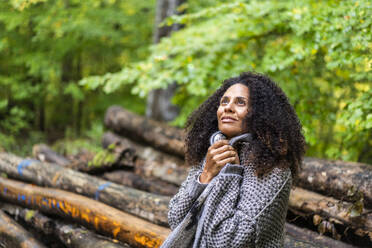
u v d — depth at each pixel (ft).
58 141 24.22
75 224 9.67
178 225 5.24
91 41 25.95
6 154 13.32
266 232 4.99
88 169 12.84
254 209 4.86
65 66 28.60
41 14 19.63
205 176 5.35
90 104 30.76
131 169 13.29
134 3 26.81
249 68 13.42
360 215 7.59
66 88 26.03
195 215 5.26
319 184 8.92
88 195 10.37
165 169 12.98
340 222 7.87
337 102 13.12
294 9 11.48
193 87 13.48
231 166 5.17
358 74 10.87
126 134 15.47
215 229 4.96
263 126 5.31
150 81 14.02
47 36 22.76
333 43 10.57
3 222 10.22
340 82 12.94
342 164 9.02
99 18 25.57
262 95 5.47
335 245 7.71
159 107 19.35
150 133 14.32
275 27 13.26
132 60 28.53
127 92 30.32
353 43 9.55
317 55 12.96
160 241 7.55
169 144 13.58
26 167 12.25
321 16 10.98
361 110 9.68
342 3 10.73
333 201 8.30
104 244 8.34
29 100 27.81
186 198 5.31
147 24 26.96
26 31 22.95
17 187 11.29
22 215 11.13
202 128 6.24
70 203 9.47
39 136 24.67
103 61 30.12
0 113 26.13
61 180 11.12
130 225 8.20
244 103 5.48
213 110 6.18
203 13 12.82
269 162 5.03
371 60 9.64
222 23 14.51
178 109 19.40
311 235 8.21
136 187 12.03
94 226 8.91
